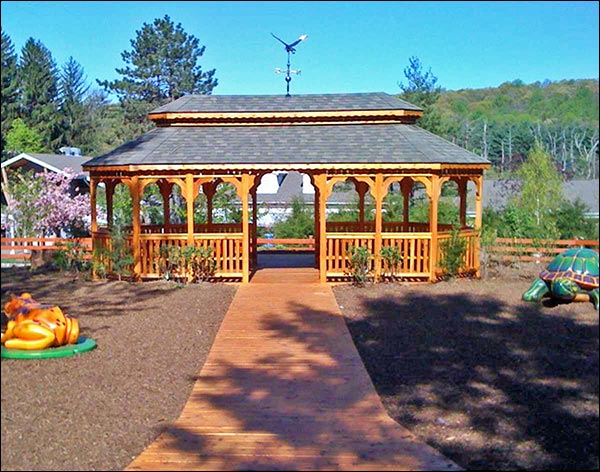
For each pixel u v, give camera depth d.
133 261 14.60
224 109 16.09
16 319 8.86
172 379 8.13
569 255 12.63
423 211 23.72
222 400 7.48
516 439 6.36
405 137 15.38
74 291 13.67
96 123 42.34
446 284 14.36
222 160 14.26
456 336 10.10
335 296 13.14
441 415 7.01
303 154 14.51
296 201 26.06
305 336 10.20
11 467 5.54
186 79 35.72
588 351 9.23
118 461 5.82
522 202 21.62
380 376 8.30
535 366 8.58
